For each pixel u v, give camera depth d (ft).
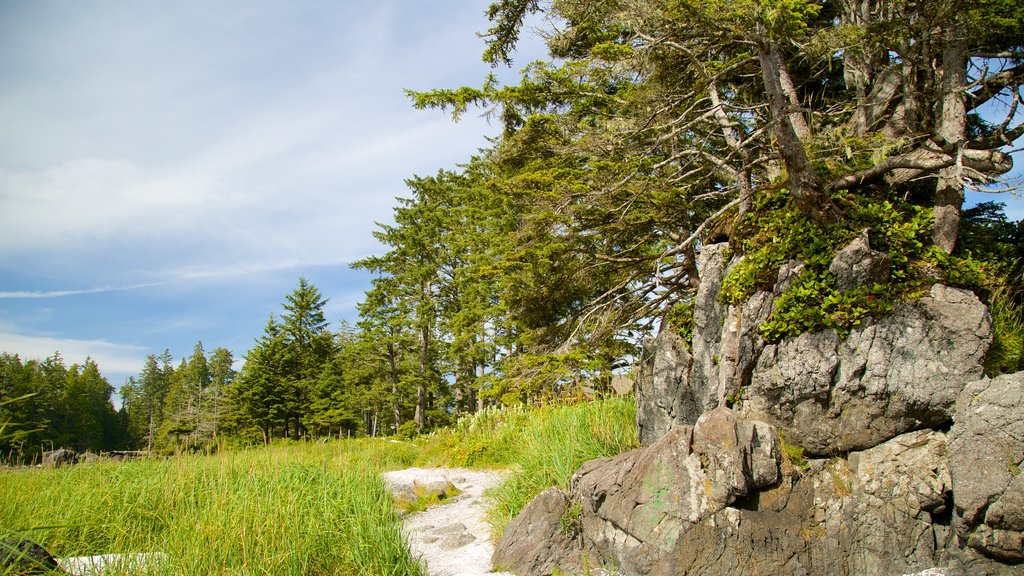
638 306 47.83
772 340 20.71
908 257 20.63
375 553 18.10
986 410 15.56
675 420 25.29
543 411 39.01
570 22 37.11
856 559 16.55
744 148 33.47
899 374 18.07
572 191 37.37
